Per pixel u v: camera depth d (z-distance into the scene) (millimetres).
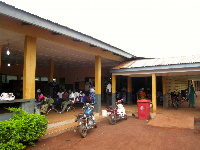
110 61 12188
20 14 4391
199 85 33812
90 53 9055
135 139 5562
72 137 5754
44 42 6684
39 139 5383
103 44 8266
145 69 9336
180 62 8398
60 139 5520
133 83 15086
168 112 9438
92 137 5789
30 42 5672
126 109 10766
